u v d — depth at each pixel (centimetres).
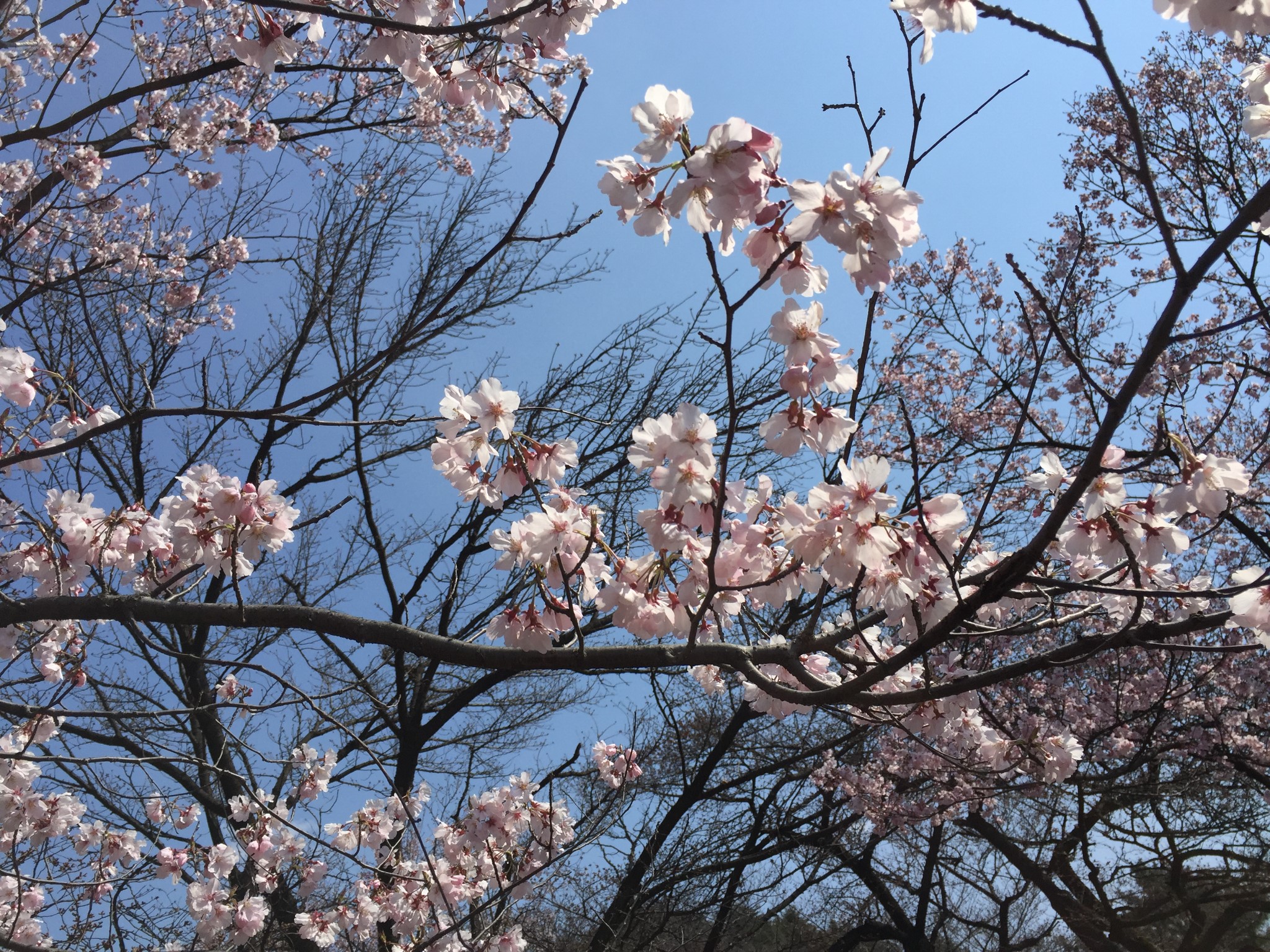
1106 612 339
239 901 512
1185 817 774
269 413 338
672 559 276
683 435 240
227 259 815
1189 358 853
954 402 1009
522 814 475
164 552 371
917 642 252
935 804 765
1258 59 937
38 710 322
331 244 904
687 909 960
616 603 280
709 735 1030
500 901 487
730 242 222
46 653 419
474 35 355
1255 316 194
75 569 361
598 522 277
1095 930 739
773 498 329
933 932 974
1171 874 706
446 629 703
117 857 523
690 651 278
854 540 247
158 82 444
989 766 399
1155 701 770
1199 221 970
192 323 895
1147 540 267
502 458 303
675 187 204
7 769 424
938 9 216
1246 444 869
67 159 585
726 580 277
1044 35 206
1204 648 245
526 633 294
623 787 489
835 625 340
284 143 789
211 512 315
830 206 196
